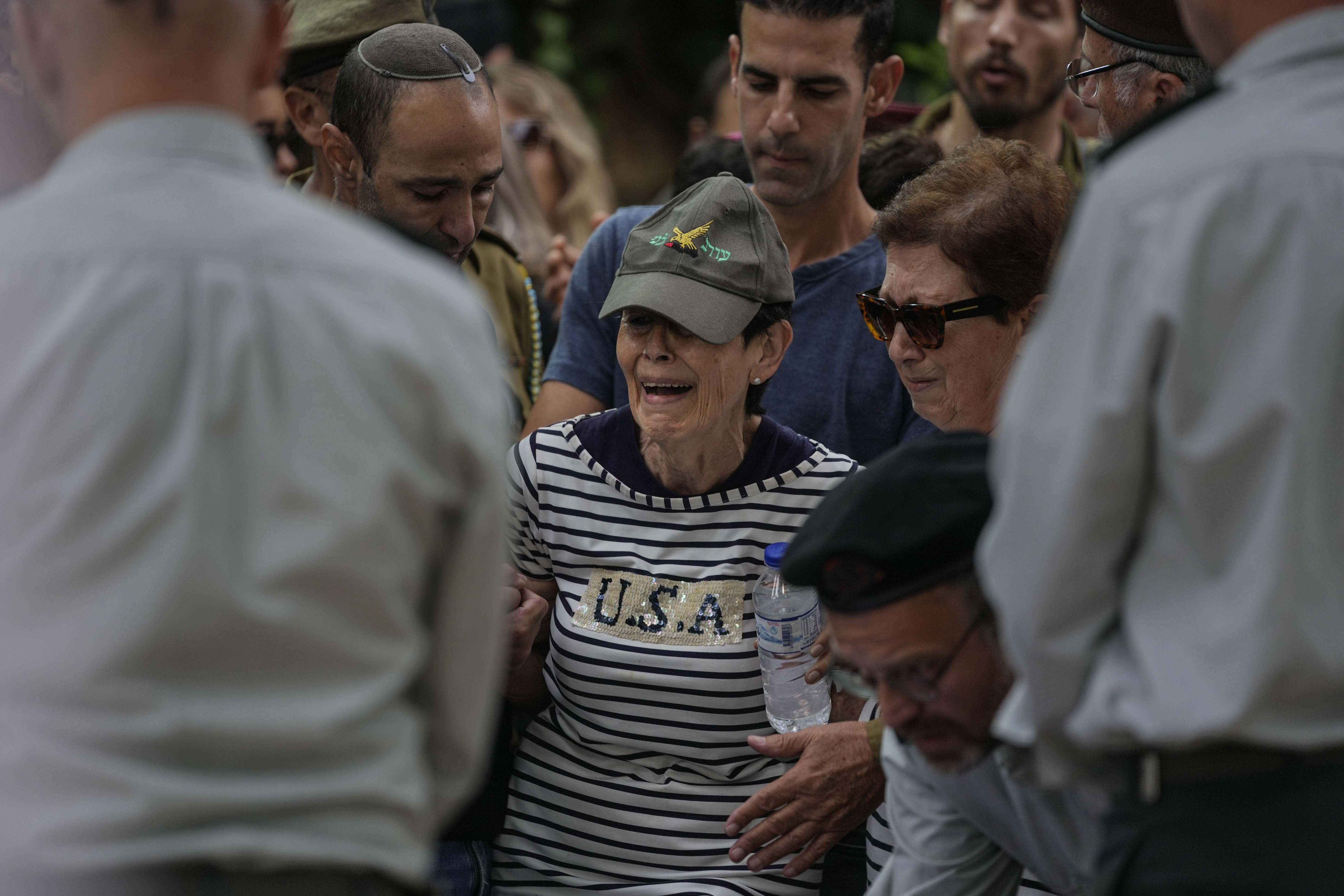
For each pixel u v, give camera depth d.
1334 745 2.62
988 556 2.80
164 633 2.40
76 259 2.49
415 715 2.78
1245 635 2.54
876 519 3.12
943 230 4.32
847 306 5.63
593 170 9.57
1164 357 2.58
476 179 5.10
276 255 2.56
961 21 7.03
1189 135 2.70
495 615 2.84
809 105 5.57
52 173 2.70
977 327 4.37
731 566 4.60
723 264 4.46
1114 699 2.69
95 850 2.40
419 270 2.71
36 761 2.43
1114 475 2.62
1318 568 2.56
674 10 16.58
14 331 2.49
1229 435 2.54
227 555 2.45
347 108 5.10
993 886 3.72
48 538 2.41
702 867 4.61
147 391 2.43
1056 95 7.06
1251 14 2.82
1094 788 2.95
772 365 4.72
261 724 2.46
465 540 2.72
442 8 10.14
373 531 2.52
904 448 3.30
